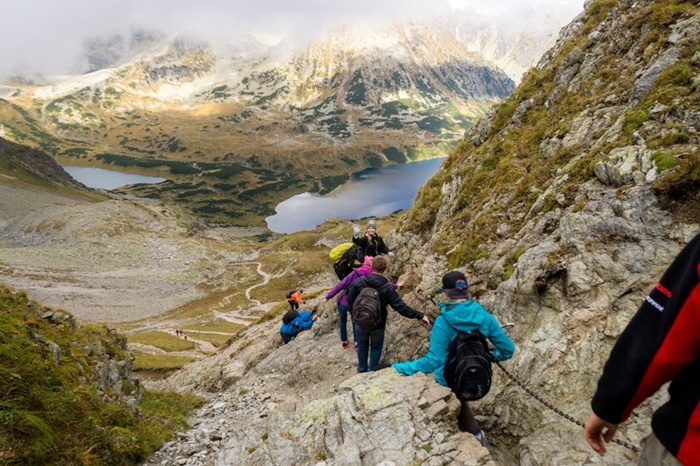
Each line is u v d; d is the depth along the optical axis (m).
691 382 1.99
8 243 176.00
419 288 11.09
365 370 8.62
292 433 7.10
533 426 6.24
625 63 11.80
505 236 10.05
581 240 7.15
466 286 5.61
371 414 6.34
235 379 17.64
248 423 10.47
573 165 9.45
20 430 6.06
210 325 109.19
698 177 6.07
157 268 158.88
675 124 7.46
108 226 187.88
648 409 5.09
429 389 6.48
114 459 7.47
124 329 102.19
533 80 16.80
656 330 2.10
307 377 12.70
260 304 130.38
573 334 6.43
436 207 16.56
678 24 10.63
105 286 137.12
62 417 7.06
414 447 5.60
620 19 13.45
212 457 8.48
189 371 24.34
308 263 158.62
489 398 7.08
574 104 12.43
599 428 2.54
